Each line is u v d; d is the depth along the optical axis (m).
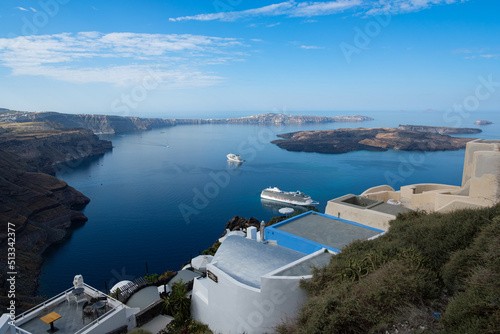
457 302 9.99
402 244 16.30
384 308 11.45
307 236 23.16
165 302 21.34
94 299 18.83
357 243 18.59
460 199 24.42
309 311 13.14
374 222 24.42
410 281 11.76
